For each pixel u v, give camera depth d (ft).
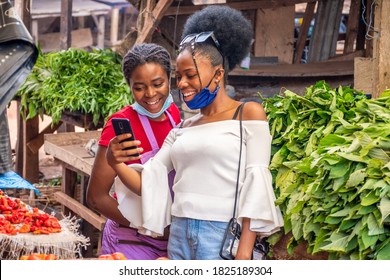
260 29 28.07
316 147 12.36
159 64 11.05
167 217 11.02
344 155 11.03
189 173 10.36
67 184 20.62
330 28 28.66
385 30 16.33
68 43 31.99
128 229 11.52
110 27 61.87
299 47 28.99
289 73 25.29
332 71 24.94
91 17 61.00
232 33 10.64
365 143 11.22
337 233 10.81
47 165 33.73
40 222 13.99
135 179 10.90
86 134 21.09
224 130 10.27
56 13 52.11
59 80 24.04
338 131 12.18
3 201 14.79
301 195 11.72
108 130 11.33
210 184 10.23
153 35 26.94
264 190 10.12
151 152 11.42
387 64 16.40
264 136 10.27
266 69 26.03
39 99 24.21
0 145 10.94
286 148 12.75
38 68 24.75
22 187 14.94
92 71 24.13
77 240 13.64
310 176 11.94
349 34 28.71
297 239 11.66
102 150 11.28
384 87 16.44
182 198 10.41
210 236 10.18
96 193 11.46
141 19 25.12
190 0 26.94
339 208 11.01
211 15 10.76
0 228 13.39
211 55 10.29
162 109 11.31
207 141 10.21
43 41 55.57
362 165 10.95
